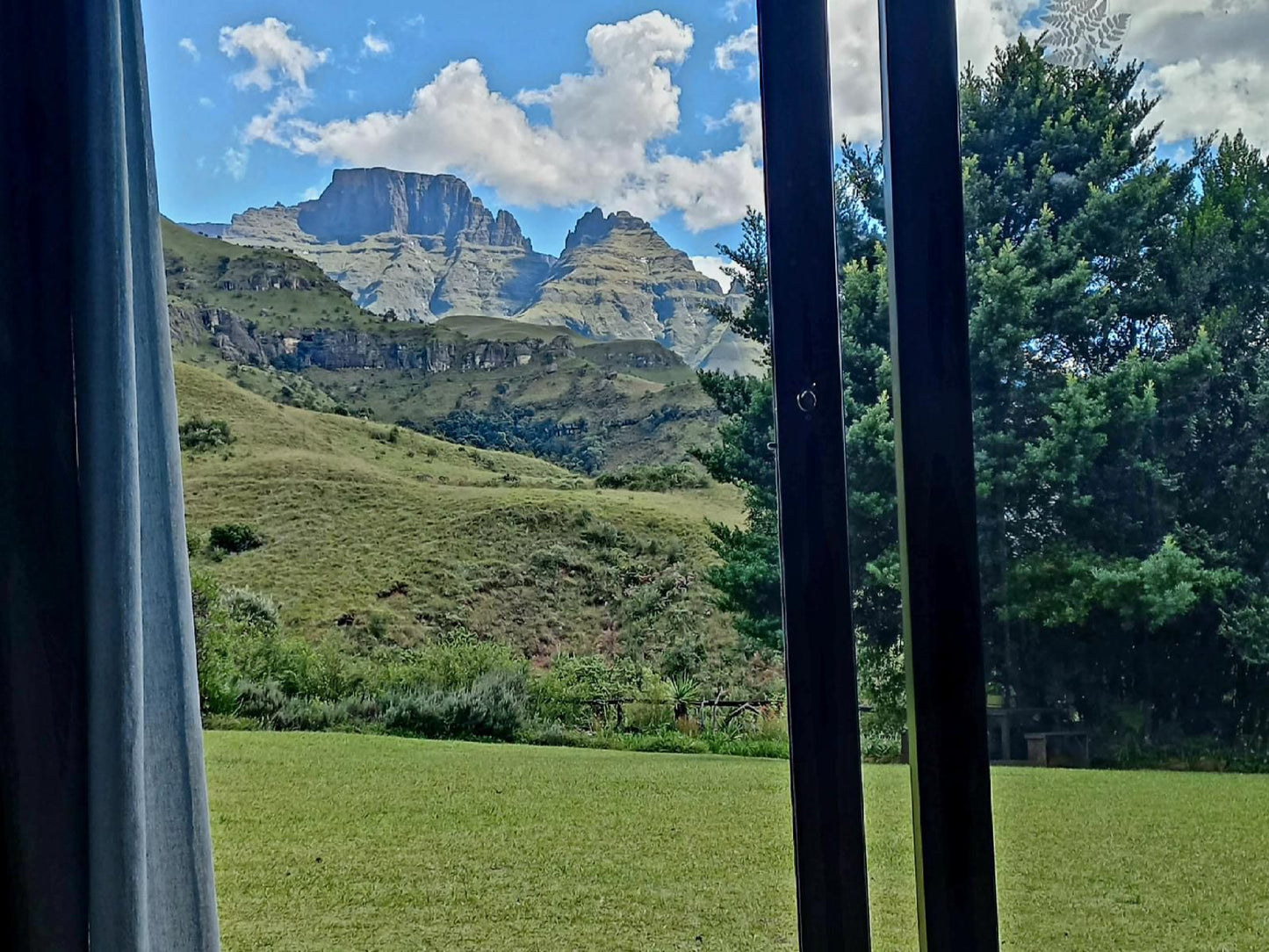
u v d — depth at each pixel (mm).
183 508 1120
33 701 1033
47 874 1025
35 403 1049
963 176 1423
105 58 1051
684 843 2086
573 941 1873
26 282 1053
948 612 1280
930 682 1280
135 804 1021
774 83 1290
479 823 2127
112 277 1038
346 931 1883
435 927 1892
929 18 1294
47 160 1062
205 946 1106
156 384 1098
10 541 1038
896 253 1294
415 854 2055
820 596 1300
